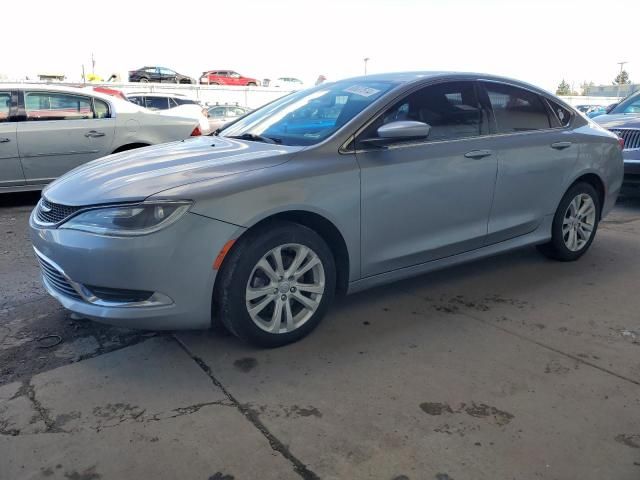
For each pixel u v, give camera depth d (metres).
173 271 2.73
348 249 3.29
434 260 3.77
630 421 2.52
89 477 2.17
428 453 2.30
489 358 3.09
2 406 2.64
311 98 4.01
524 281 4.31
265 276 3.04
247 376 2.89
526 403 2.66
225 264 2.89
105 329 3.45
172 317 2.81
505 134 4.07
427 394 2.73
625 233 5.85
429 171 3.55
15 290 4.15
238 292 2.91
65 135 7.03
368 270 3.43
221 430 2.45
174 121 7.80
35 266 4.73
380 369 2.97
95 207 2.81
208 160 3.18
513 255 4.97
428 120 3.68
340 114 3.52
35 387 2.80
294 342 3.24
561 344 3.27
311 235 3.12
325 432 2.44
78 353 3.15
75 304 2.92
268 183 2.94
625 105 8.32
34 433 2.44
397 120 3.53
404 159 3.45
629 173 6.88
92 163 3.58
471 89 3.97
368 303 3.85
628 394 2.74
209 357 3.09
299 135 3.51
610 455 2.29
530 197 4.23
